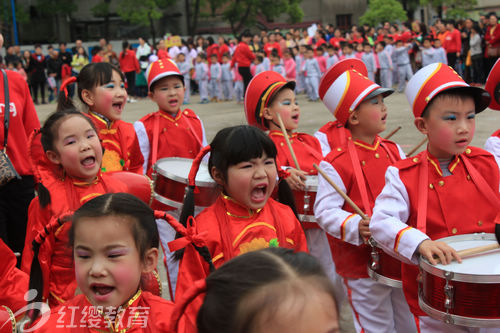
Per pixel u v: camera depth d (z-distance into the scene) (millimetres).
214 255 2836
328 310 1192
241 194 2789
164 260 4133
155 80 4945
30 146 3357
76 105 4484
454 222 2979
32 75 20469
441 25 18203
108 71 4426
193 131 5066
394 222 2904
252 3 34125
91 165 3197
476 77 16578
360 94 3496
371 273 3199
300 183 3697
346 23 39750
